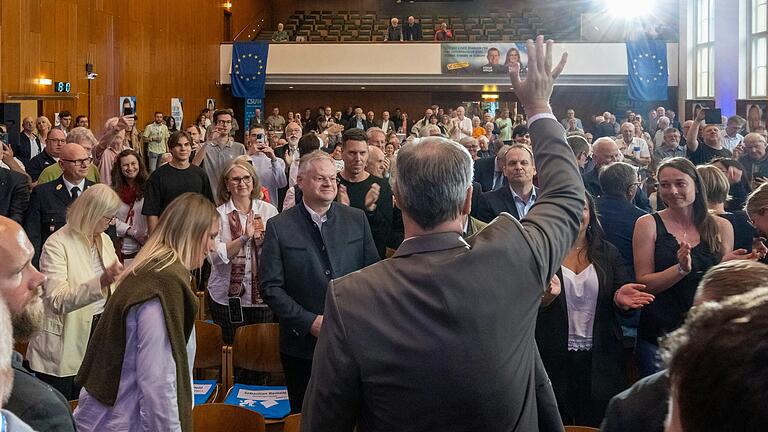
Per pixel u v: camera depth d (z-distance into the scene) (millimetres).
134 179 5926
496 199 4074
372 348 1546
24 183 5480
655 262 3205
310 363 3354
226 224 4359
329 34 21812
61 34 12727
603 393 3094
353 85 19969
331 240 3410
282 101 21703
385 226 4312
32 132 9461
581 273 3154
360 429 1627
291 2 24562
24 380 1798
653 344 3168
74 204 3477
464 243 1637
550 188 1756
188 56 18422
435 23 23156
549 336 3076
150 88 16312
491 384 1530
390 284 1594
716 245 3145
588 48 19312
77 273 3461
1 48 11086
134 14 15516
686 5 18422
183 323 2496
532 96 1801
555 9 23656
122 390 2438
